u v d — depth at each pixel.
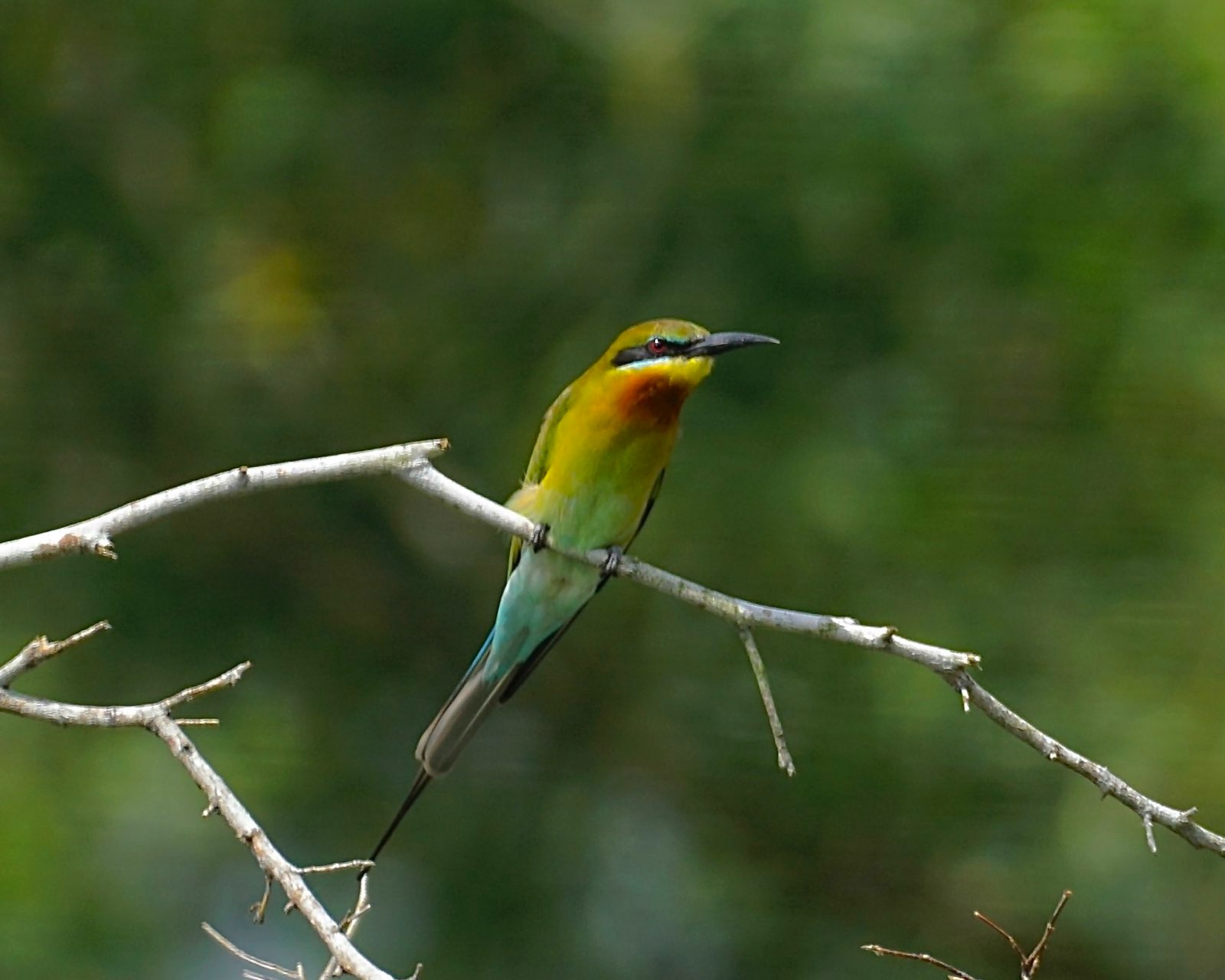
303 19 13.80
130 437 14.34
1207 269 12.95
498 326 14.25
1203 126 12.68
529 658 9.38
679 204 13.52
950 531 13.08
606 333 13.64
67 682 13.70
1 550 6.53
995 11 12.68
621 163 13.91
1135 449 13.27
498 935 13.64
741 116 13.20
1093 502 13.24
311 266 14.43
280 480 6.85
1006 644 12.95
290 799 13.59
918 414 13.19
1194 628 13.00
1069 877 12.68
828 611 13.12
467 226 14.62
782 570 13.15
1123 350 13.07
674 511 13.15
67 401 14.23
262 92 13.62
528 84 14.13
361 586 14.59
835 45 12.65
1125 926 12.67
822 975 13.41
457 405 14.29
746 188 13.29
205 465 14.46
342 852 13.73
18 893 11.92
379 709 14.39
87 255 13.99
